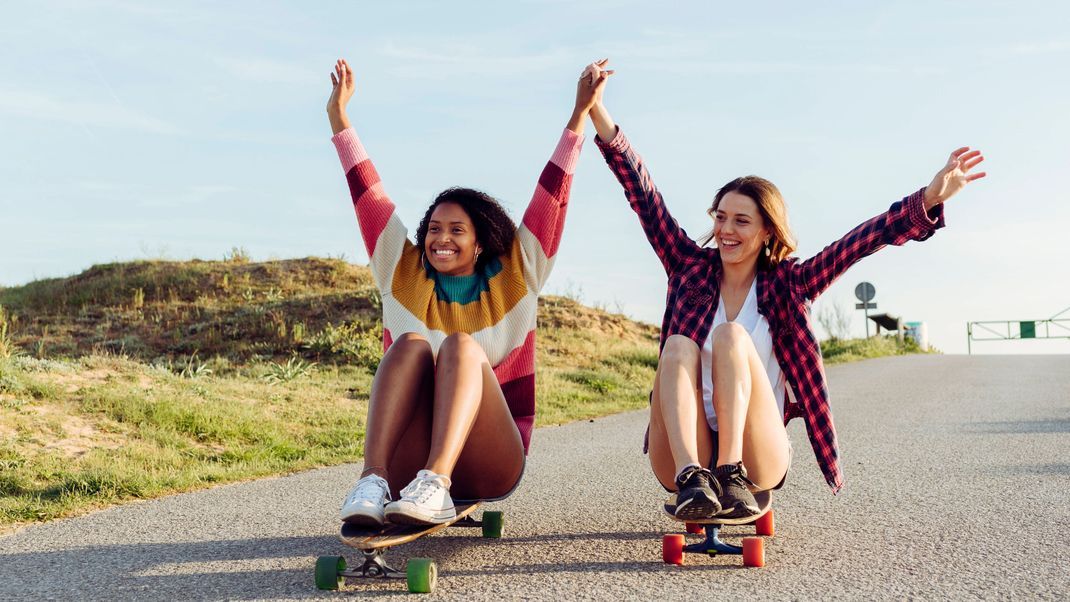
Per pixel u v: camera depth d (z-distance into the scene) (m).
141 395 8.39
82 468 6.16
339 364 13.86
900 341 25.34
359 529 3.05
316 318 16.36
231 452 7.29
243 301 17.97
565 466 6.26
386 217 3.74
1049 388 11.37
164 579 3.33
